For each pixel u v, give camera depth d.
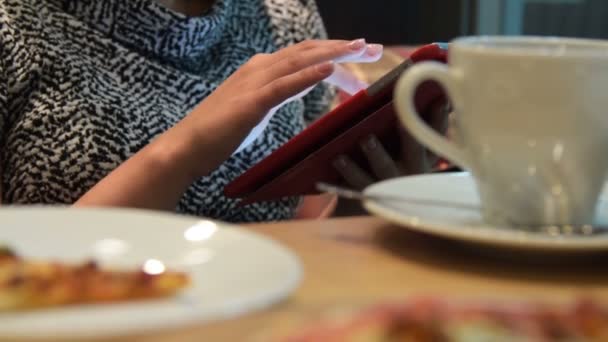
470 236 0.44
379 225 0.53
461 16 2.23
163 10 1.14
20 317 0.35
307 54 0.95
